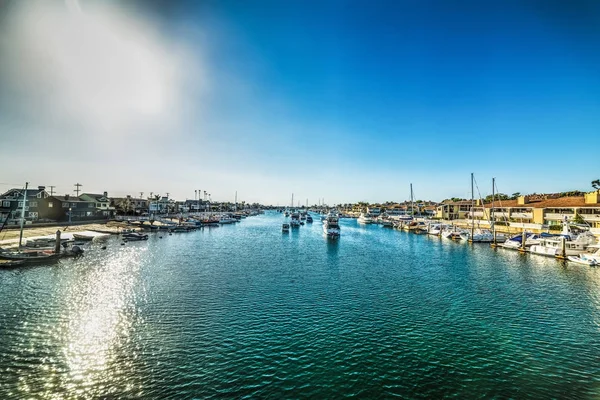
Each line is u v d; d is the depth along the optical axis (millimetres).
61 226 85250
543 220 92438
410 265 49438
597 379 18062
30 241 53656
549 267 48094
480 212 123250
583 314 27875
